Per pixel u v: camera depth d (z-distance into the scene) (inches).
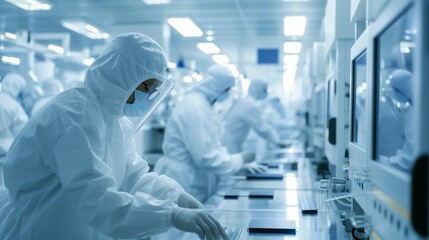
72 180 46.1
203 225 45.9
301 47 309.4
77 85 54.2
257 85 206.7
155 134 224.8
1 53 172.1
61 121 47.8
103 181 46.6
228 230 57.0
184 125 108.7
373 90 40.8
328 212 67.7
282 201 79.6
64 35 242.5
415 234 24.2
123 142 59.9
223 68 117.1
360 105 58.0
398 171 30.3
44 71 235.0
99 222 45.9
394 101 41.9
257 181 106.0
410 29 31.0
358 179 53.5
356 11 63.6
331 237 53.2
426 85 23.1
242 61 419.8
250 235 54.5
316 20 229.9
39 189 51.8
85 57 216.4
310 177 112.6
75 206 47.7
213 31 270.8
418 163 23.2
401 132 41.1
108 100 53.5
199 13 219.6
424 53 23.1
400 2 29.3
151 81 55.8
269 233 55.4
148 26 240.2
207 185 113.3
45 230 52.2
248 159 125.6
